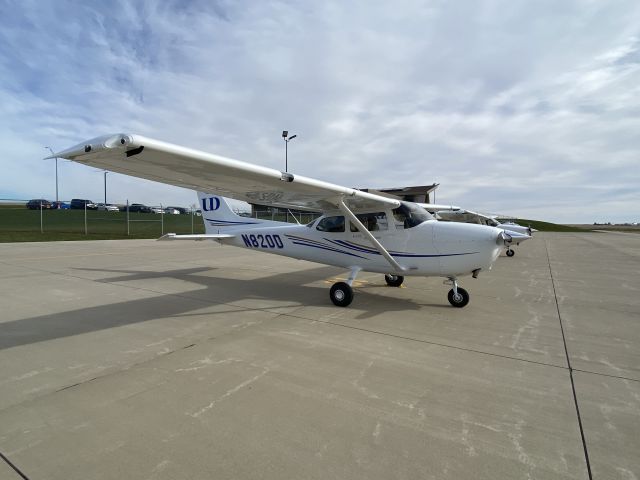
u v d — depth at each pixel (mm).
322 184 5035
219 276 8180
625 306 5574
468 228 5289
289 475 1822
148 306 5324
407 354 3484
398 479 1801
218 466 1886
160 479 1788
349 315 4914
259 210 24062
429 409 2477
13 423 2273
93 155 3344
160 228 25938
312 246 6742
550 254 14680
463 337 4020
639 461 1962
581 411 2477
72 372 3027
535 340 3938
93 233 21359
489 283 7645
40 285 6820
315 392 2697
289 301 5734
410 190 39281
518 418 2381
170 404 2510
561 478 1826
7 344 3691
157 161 3717
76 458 1943
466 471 1866
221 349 3572
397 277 6969
